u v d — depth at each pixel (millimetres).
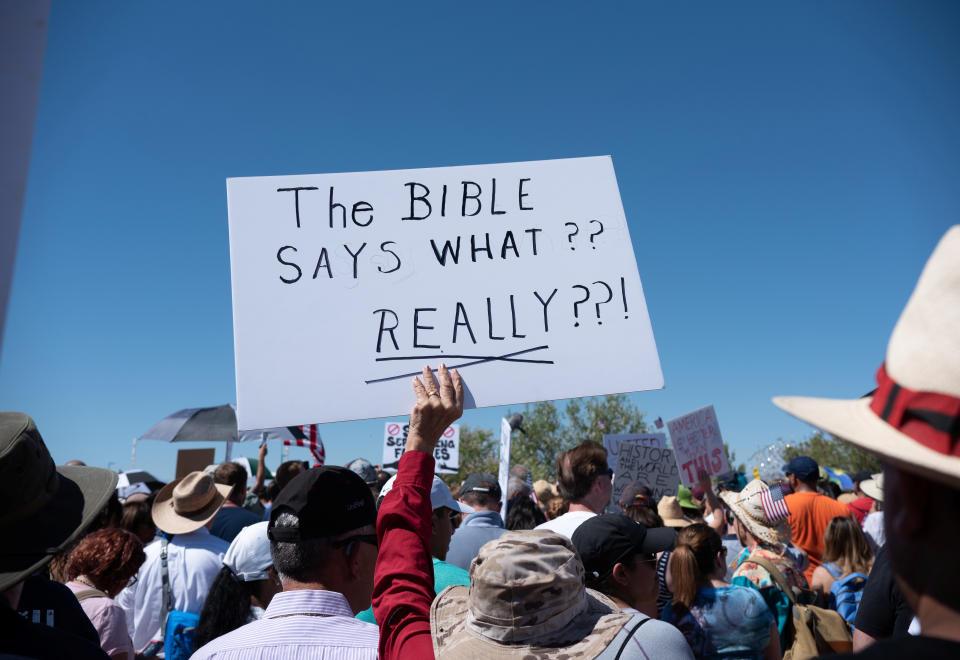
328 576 1886
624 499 5164
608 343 2176
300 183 2191
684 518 6609
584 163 2342
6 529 1390
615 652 1343
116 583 3250
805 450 29719
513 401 2098
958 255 845
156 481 8797
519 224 2254
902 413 846
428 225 2223
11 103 924
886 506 900
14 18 938
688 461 7258
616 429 34531
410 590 1583
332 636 1797
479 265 2205
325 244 2156
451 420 1905
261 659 1742
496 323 2158
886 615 2363
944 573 799
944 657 757
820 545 4801
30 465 1399
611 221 2287
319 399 2027
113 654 2953
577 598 1441
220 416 9266
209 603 2910
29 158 932
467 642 1429
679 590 3133
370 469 5414
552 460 35969
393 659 1487
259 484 8336
